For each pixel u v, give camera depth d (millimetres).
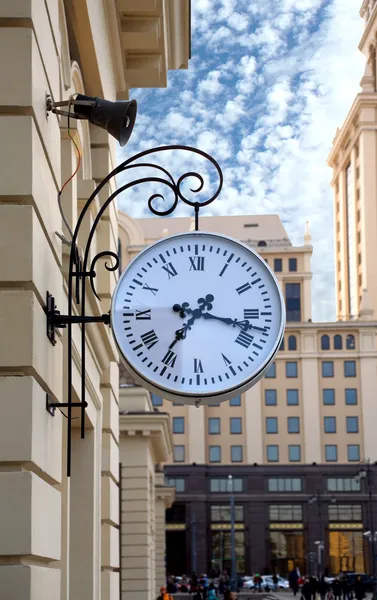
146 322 6938
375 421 96938
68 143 9938
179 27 14219
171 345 6895
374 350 98125
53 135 7523
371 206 110500
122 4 12359
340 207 122312
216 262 7074
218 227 113875
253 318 6969
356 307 113188
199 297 7000
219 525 95938
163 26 12992
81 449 11906
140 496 26234
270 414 97688
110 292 12891
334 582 56250
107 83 12570
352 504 95375
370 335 98438
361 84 113375
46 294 6922
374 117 111812
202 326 6945
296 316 104062
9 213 6414
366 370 97812
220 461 97188
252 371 6848
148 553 26219
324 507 95375
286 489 96125
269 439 97312
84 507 11750
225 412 97938
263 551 94875
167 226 115938
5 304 6332
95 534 11984
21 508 6047
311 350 98375
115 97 14000
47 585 6676
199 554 94750
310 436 96938
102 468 13289
